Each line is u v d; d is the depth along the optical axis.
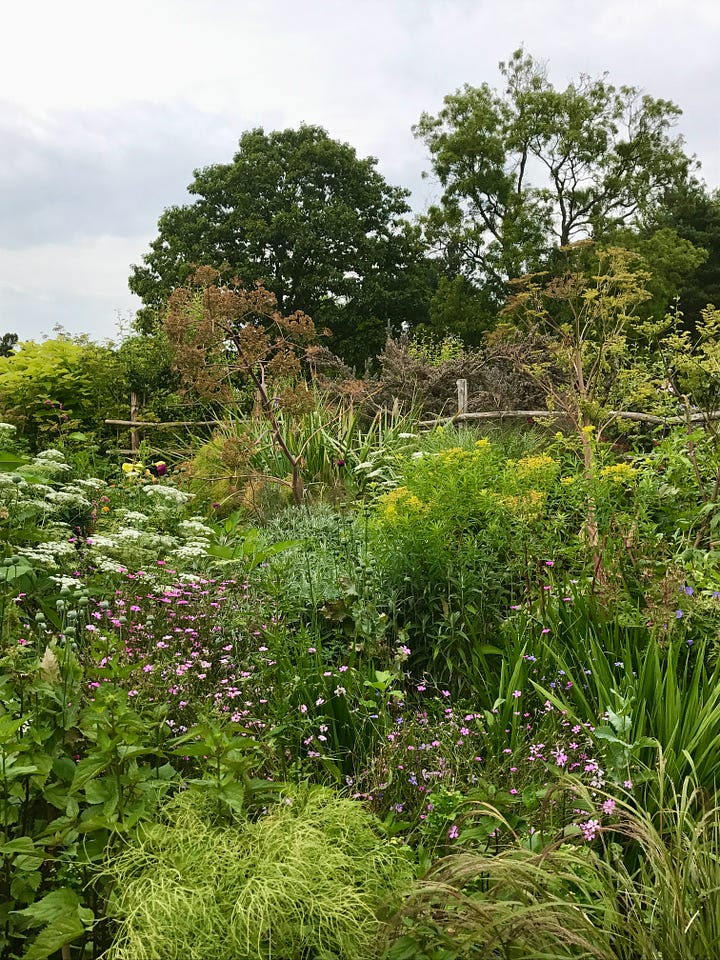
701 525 5.59
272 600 4.77
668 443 6.27
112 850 2.38
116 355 13.88
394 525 5.04
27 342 13.12
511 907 2.16
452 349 17.62
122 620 4.30
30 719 2.54
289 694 3.77
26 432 12.27
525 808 3.05
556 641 4.21
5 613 3.55
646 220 33.72
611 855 2.85
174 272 30.52
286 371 8.35
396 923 2.09
